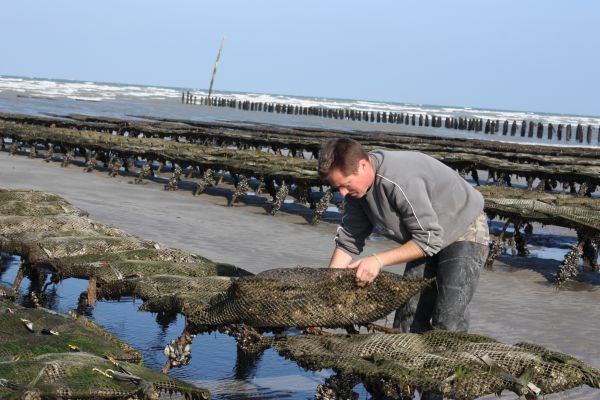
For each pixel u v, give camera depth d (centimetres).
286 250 1030
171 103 8062
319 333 443
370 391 427
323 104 13188
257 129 3591
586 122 11788
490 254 1037
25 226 745
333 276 429
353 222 455
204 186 1611
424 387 376
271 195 1534
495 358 393
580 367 388
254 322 436
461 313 445
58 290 744
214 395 502
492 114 14250
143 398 379
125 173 1984
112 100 7662
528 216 1020
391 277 429
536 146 3152
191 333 475
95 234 724
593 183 1777
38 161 2148
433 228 417
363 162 414
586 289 923
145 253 656
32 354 423
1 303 531
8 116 3073
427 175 427
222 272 629
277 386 525
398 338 417
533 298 850
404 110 12850
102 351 439
